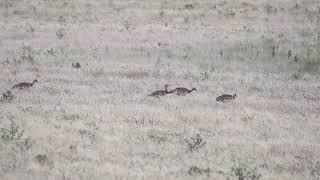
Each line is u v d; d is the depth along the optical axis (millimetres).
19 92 66812
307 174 42656
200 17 110688
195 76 76875
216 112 59531
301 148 49000
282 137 52625
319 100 67125
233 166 43531
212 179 40094
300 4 117438
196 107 61875
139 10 115812
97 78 74938
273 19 109375
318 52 89312
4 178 38188
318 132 54750
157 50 91625
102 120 55750
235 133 53281
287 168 44188
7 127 51531
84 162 43031
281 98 67438
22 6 119625
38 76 75312
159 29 103688
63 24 107812
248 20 108875
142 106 61438
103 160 43938
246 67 82688
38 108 59219
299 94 69375
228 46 93562
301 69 82375
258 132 53781
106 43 95375
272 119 57906
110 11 115625
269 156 46750
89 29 104062
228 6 117750
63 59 85562
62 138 48938
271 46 92688
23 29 104875
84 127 52781
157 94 65688
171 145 48562
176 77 76750
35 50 91188
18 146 46219
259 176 40250
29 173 39812
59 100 63344
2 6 119438
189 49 92000
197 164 44062
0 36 100062
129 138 50125
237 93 69062
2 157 43625
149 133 51844
